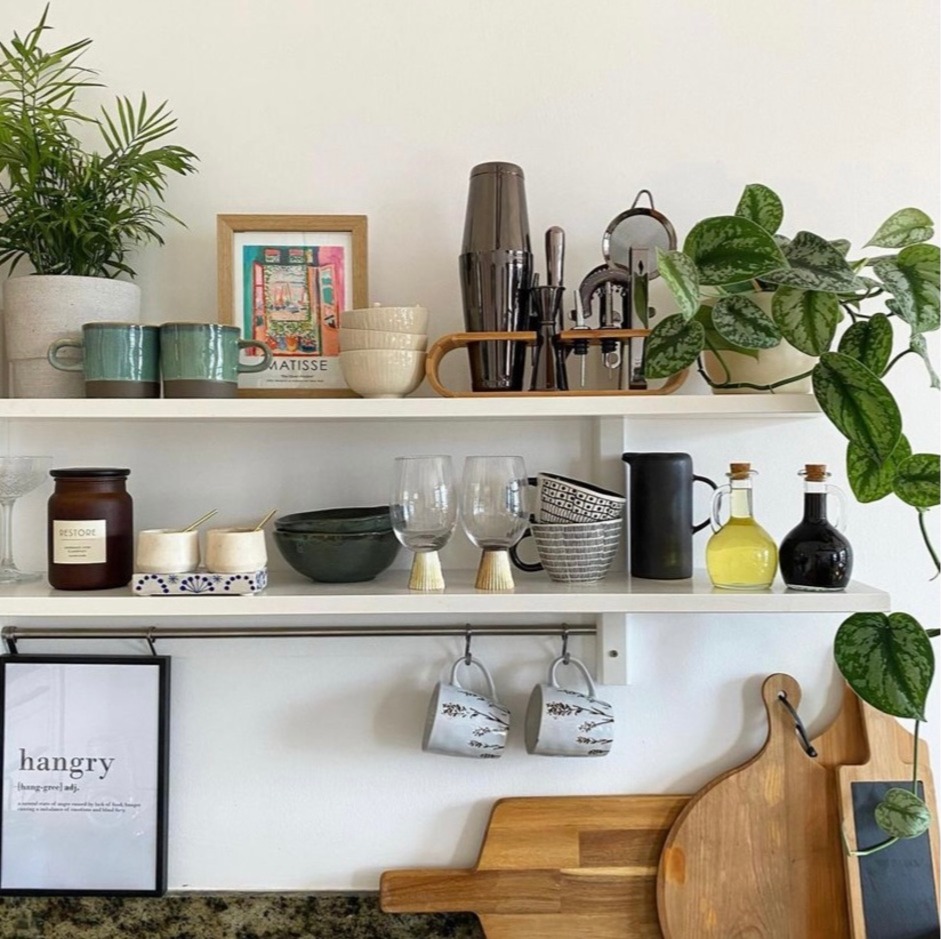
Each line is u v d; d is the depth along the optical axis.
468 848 1.14
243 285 1.08
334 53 1.14
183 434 1.15
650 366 0.97
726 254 0.90
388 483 1.15
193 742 1.14
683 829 1.10
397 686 1.15
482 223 1.01
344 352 1.00
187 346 0.96
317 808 1.14
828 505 1.03
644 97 1.14
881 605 0.93
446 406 0.95
